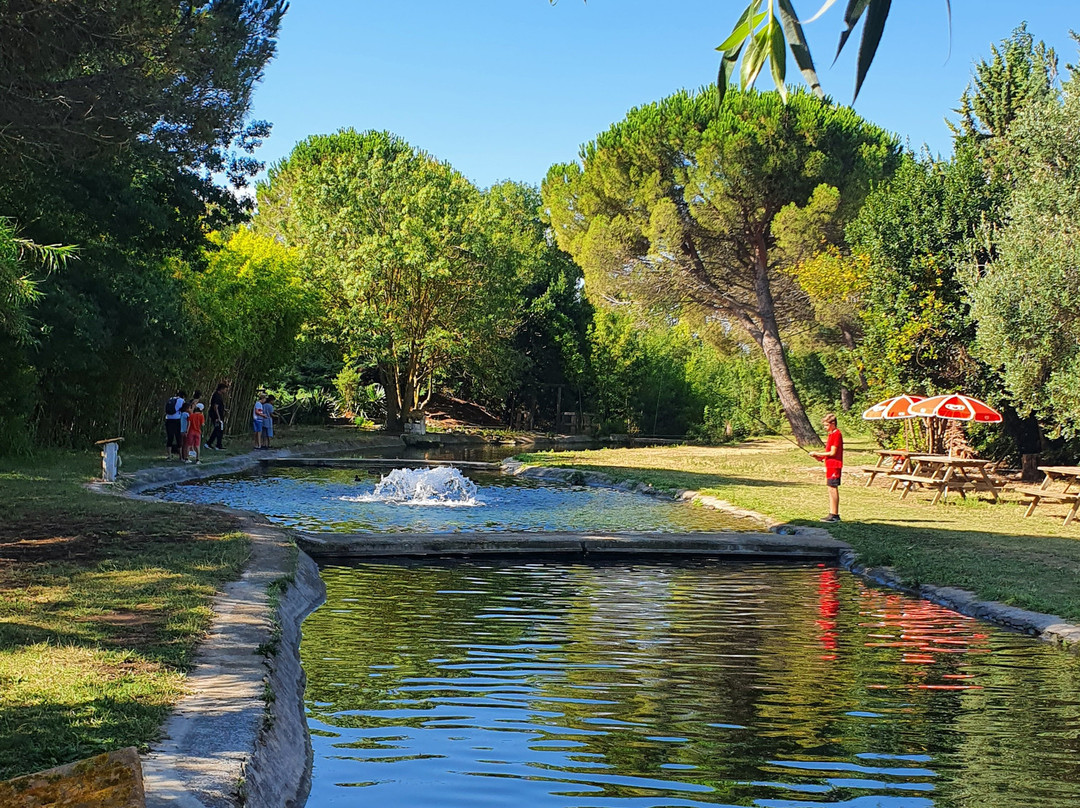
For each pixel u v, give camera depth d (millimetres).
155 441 30875
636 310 41438
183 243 26016
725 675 8141
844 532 16141
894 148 39500
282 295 37156
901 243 27719
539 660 8570
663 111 37219
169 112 14969
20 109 12609
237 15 16812
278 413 47844
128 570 9898
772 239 38656
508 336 53406
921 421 29125
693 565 14195
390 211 45500
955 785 5699
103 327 24094
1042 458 27484
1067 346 21234
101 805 3262
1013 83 27344
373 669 8195
